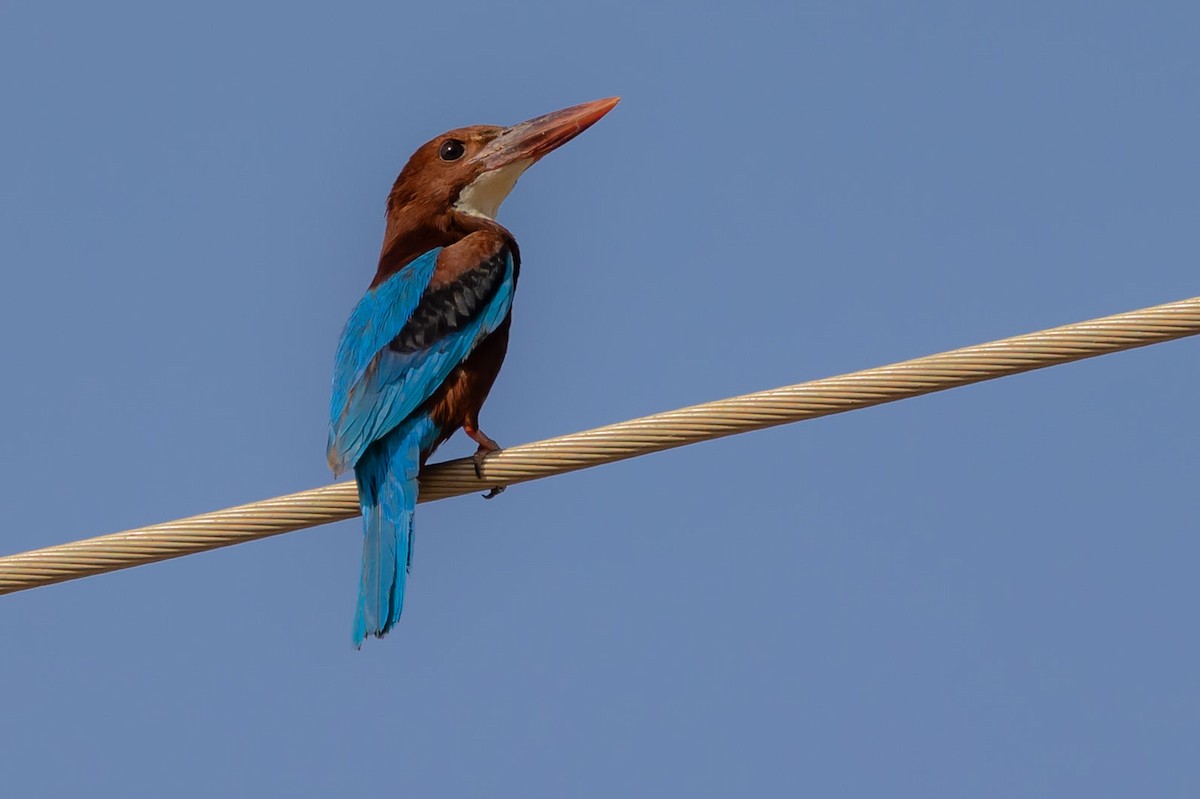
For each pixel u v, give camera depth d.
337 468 12.73
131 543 11.29
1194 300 10.41
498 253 14.16
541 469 11.92
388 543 12.52
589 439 11.64
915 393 10.80
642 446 11.38
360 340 13.59
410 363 13.27
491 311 13.73
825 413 10.92
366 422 12.95
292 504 11.59
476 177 15.28
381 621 12.27
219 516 11.52
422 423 13.11
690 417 11.22
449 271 13.87
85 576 11.33
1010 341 10.65
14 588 11.24
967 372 10.70
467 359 13.60
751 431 11.16
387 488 12.69
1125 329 10.48
